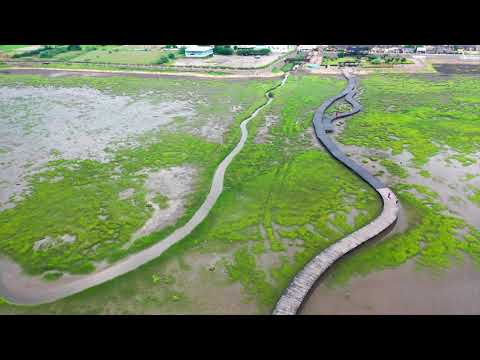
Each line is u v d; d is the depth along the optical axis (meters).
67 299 31.16
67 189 46.06
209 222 40.25
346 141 58.88
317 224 39.94
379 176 48.81
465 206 42.56
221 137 60.72
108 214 41.47
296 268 34.22
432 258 35.31
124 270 34.09
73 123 66.31
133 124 65.88
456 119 66.00
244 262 34.94
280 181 47.84
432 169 50.25
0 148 56.69
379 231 37.78
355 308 30.53
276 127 64.81
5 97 80.06
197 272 33.84
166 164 52.16
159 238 37.91
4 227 39.41
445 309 30.42
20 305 30.70
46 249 36.50
